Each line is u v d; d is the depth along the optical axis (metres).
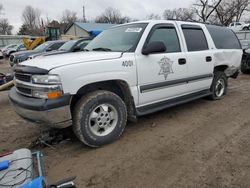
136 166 3.12
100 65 3.44
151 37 4.16
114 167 3.11
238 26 36.22
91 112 3.46
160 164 3.15
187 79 4.75
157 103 4.33
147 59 3.99
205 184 2.73
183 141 3.78
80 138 3.44
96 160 3.29
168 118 4.81
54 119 3.16
